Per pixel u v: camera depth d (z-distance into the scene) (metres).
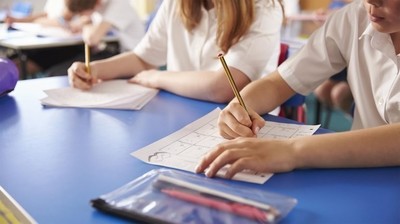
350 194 0.55
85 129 0.81
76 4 2.55
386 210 0.51
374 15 0.69
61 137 0.76
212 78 1.02
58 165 0.64
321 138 0.65
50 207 0.52
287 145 0.64
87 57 1.19
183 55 1.31
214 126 0.82
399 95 0.84
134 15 2.61
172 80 1.07
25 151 0.70
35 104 0.97
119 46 2.56
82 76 1.12
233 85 0.82
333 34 1.00
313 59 1.00
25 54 2.45
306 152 0.62
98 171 0.62
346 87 2.12
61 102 0.97
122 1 2.56
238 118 0.76
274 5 1.17
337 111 2.74
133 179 0.59
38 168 0.63
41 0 4.25
